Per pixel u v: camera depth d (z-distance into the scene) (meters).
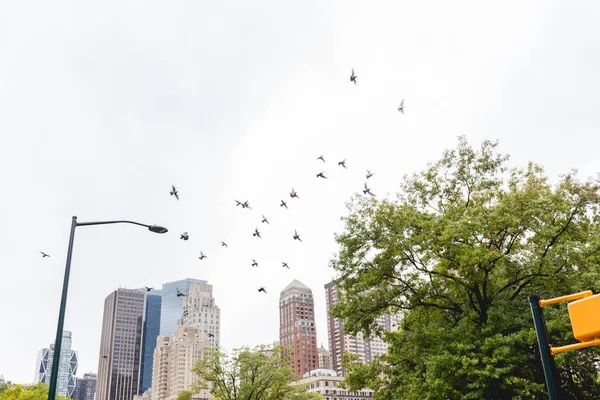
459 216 28.95
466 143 32.75
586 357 26.59
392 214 30.80
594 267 24.25
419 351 28.59
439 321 29.72
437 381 24.33
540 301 8.59
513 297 28.34
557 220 27.81
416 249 29.27
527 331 24.73
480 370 23.92
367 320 31.28
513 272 27.44
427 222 28.36
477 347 26.14
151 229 21.08
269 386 58.25
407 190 33.47
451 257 28.09
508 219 26.23
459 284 29.52
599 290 24.12
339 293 32.97
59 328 17.48
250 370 59.34
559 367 25.19
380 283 32.19
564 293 26.53
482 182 31.77
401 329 35.22
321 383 173.12
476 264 26.97
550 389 8.15
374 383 32.12
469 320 27.28
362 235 30.92
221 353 59.00
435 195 32.62
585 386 28.38
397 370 30.58
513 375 26.14
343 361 34.56
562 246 25.31
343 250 31.39
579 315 7.46
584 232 27.70
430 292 31.02
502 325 26.12
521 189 29.47
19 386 75.94
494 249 28.03
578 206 27.89
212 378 58.19
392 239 29.47
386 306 31.34
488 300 28.16
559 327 23.38
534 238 27.52
